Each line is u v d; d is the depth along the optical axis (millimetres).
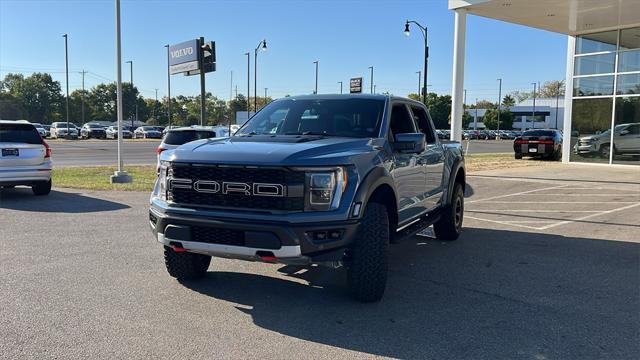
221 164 4480
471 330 4391
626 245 7625
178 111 122438
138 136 69312
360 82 21781
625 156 20031
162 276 5855
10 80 119312
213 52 19266
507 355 3920
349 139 5164
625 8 17000
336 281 5742
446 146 7590
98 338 4148
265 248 4316
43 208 10523
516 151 26125
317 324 4496
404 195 5715
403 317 4672
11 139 11523
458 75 17781
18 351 3889
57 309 4785
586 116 21469
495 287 5582
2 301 4988
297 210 4367
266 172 4398
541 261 6695
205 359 3801
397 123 6141
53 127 67062
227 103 118250
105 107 120062
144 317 4613
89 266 6230
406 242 7832
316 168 4383
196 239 4598
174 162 4703
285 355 3889
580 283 5746
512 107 117375
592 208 11102
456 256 6953
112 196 12359
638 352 3986
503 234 8438
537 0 16031
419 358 3863
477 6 16953
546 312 4832
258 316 4676
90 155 30734
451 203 7676
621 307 4984
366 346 4062
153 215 4938
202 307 4887
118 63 15523
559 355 3926
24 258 6582
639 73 19422
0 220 9188
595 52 20969
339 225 4406
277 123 5988
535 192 13625
